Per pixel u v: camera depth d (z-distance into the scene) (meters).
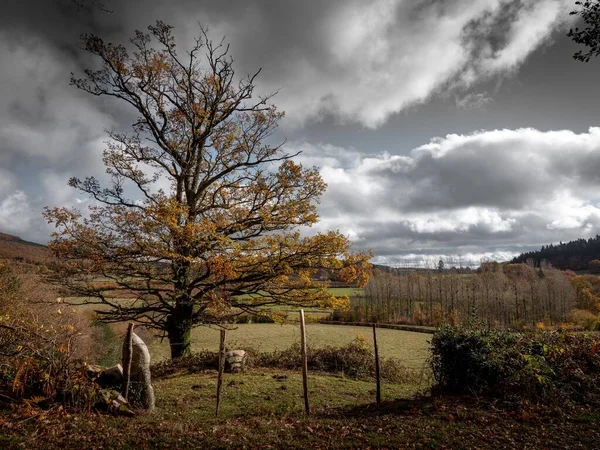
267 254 16.16
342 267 16.47
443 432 6.58
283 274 16.14
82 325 19.11
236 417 8.39
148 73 17.92
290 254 16.08
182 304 17.11
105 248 16.31
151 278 16.56
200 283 16.64
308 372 14.72
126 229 15.96
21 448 5.23
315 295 17.12
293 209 17.12
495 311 57.16
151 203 16.86
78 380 7.43
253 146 18.97
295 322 17.44
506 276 75.06
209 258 14.86
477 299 59.16
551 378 8.77
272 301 17.44
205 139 18.97
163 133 18.59
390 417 7.75
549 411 7.61
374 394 11.16
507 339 9.69
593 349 9.60
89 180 16.62
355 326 46.72
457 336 9.60
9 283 17.64
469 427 6.85
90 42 16.45
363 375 14.70
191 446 5.73
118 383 8.16
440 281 66.50
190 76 18.98
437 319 50.31
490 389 8.64
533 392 8.37
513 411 7.66
